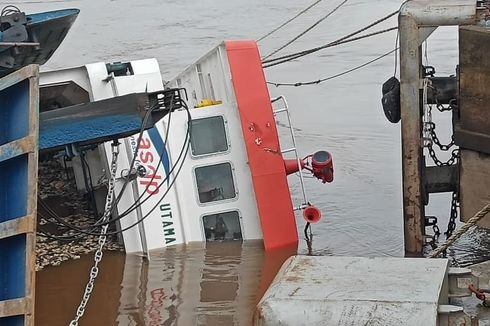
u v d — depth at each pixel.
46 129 10.78
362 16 37.16
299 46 32.62
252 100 13.64
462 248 13.55
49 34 13.75
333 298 4.56
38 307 11.70
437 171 13.98
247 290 11.91
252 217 13.75
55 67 30.91
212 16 38.84
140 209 13.46
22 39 12.66
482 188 13.18
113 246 13.79
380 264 5.08
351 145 19.84
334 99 24.53
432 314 4.40
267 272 12.58
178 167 13.67
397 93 13.90
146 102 11.02
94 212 14.74
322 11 38.78
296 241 13.57
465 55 12.95
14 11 13.35
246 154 13.71
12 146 8.16
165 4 41.69
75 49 33.53
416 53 13.35
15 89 8.45
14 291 8.11
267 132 13.62
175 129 13.67
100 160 14.25
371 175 17.47
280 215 13.55
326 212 15.36
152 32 36.25
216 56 14.55
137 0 42.69
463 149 13.30
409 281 4.77
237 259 13.07
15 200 8.27
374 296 4.57
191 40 34.72
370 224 14.71
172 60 31.47
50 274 12.77
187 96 16.25
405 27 13.27
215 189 13.77
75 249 13.71
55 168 16.89
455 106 13.58
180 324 10.88
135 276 12.60
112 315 11.32
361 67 27.61
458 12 12.97
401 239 14.06
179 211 13.67
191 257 13.20
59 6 42.25
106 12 40.34
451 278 5.12
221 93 14.57
